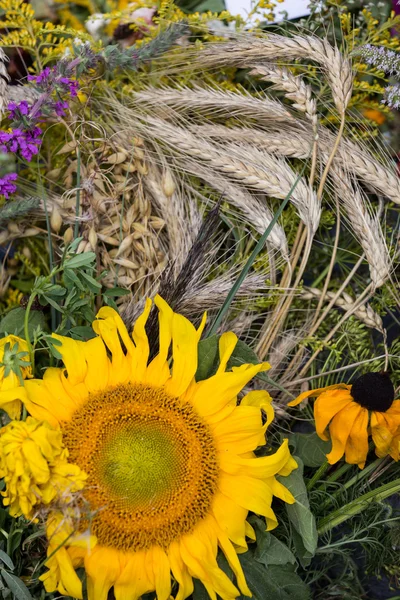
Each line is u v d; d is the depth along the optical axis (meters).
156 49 0.56
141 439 0.50
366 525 0.55
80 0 0.64
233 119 0.61
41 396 0.49
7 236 0.57
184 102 0.58
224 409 0.51
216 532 0.50
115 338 0.50
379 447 0.53
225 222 0.61
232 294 0.52
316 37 0.58
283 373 0.60
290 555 0.51
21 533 0.50
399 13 0.62
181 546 0.50
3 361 0.48
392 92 0.58
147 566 0.49
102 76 0.59
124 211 0.57
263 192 0.59
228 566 0.52
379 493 0.54
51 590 0.48
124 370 0.51
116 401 0.50
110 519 0.49
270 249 0.59
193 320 0.56
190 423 0.50
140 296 0.57
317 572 0.59
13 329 0.53
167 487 0.50
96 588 0.49
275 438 0.58
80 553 0.49
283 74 0.57
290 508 0.52
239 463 0.50
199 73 0.62
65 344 0.50
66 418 0.49
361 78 0.64
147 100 0.59
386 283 0.60
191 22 0.59
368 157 0.58
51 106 0.54
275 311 0.58
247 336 0.59
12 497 0.46
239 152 0.57
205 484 0.50
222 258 0.62
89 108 0.58
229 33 0.59
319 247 0.64
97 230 0.56
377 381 0.52
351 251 0.63
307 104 0.57
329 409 0.53
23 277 0.61
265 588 0.52
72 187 0.58
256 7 0.60
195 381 0.52
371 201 0.64
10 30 0.64
